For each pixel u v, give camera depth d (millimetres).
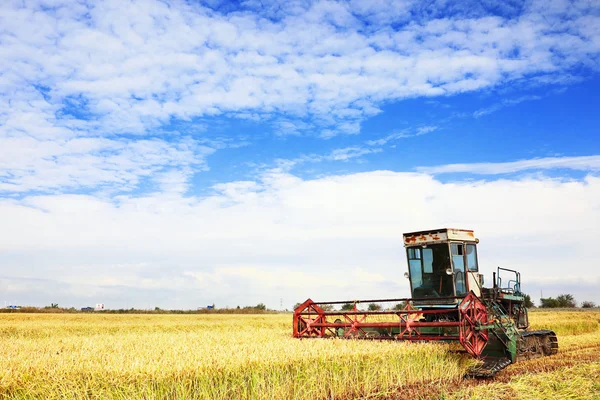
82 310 75312
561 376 12047
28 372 8703
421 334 15852
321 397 10195
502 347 14578
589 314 45031
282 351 11438
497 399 9961
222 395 9188
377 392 10766
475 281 17453
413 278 17656
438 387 11242
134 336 17688
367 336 15656
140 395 8430
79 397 8086
